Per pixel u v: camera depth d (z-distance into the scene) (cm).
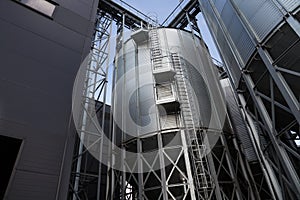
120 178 1405
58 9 1158
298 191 791
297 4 871
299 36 822
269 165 1140
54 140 832
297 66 877
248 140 1981
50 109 875
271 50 977
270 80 966
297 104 800
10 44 877
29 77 871
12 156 734
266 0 1011
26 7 1017
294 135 1334
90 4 1371
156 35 1858
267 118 995
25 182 701
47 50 991
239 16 1163
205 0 1708
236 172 1313
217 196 1109
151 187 1223
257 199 1330
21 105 801
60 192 764
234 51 1249
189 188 1092
